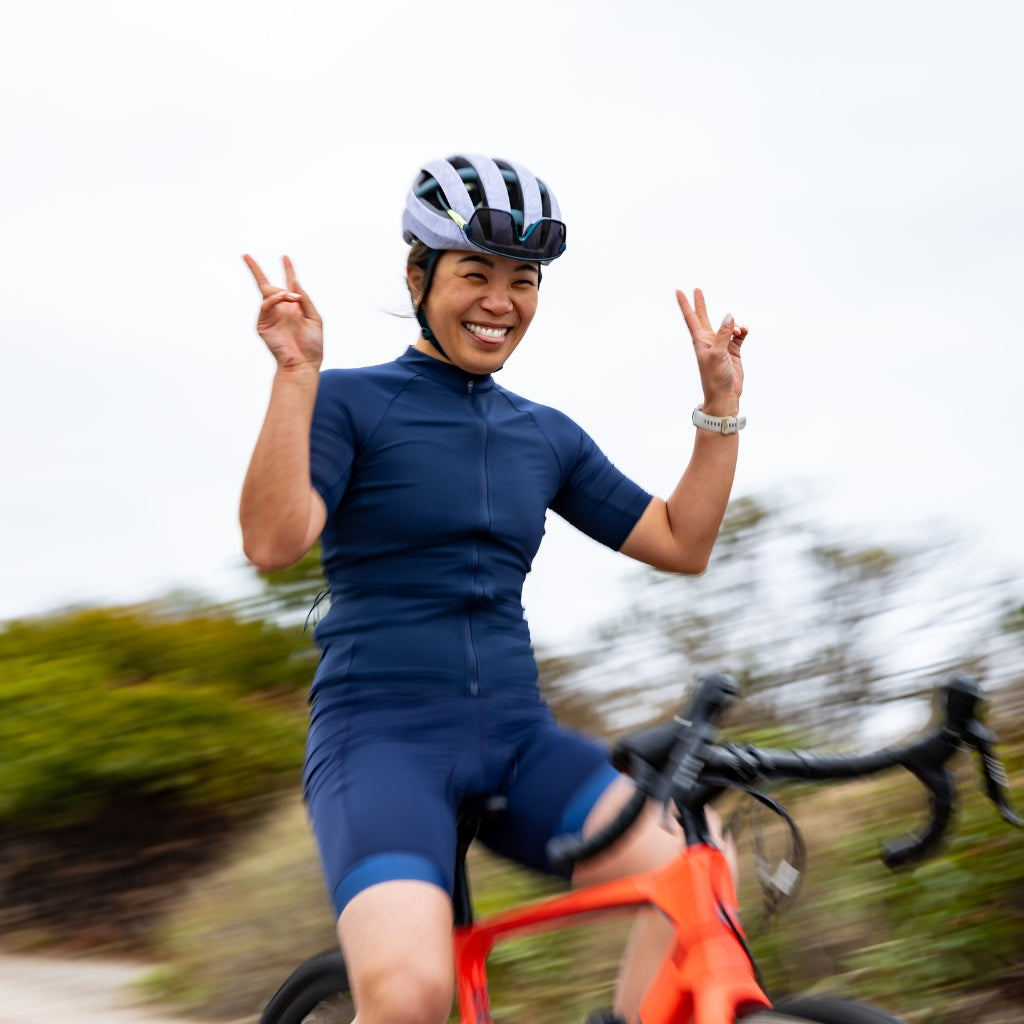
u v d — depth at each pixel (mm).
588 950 4000
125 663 6828
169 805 5980
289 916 4867
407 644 2525
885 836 3848
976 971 3486
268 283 2406
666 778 1973
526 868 2602
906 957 3523
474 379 2707
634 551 2908
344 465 2533
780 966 3688
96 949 5500
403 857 2311
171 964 4965
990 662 4562
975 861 3625
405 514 2545
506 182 2652
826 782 2137
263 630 6996
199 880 5707
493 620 2605
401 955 2203
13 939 5625
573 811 2459
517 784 2541
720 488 2857
